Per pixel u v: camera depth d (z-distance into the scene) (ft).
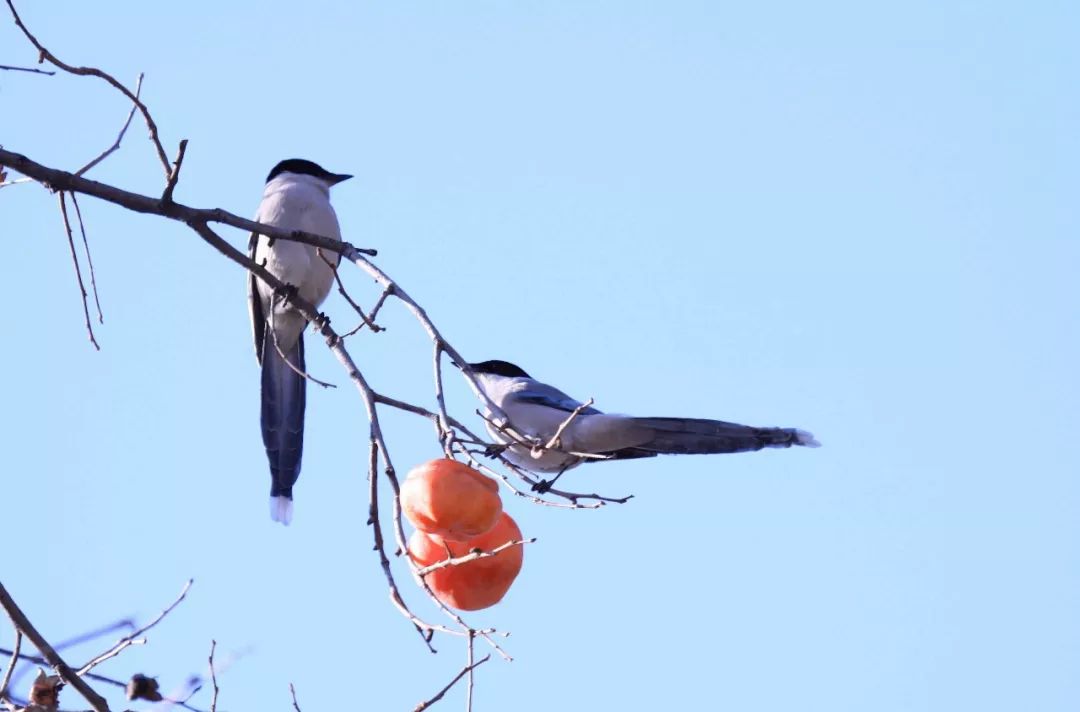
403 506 26.14
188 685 31.83
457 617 27.09
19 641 30.35
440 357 30.78
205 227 35.37
